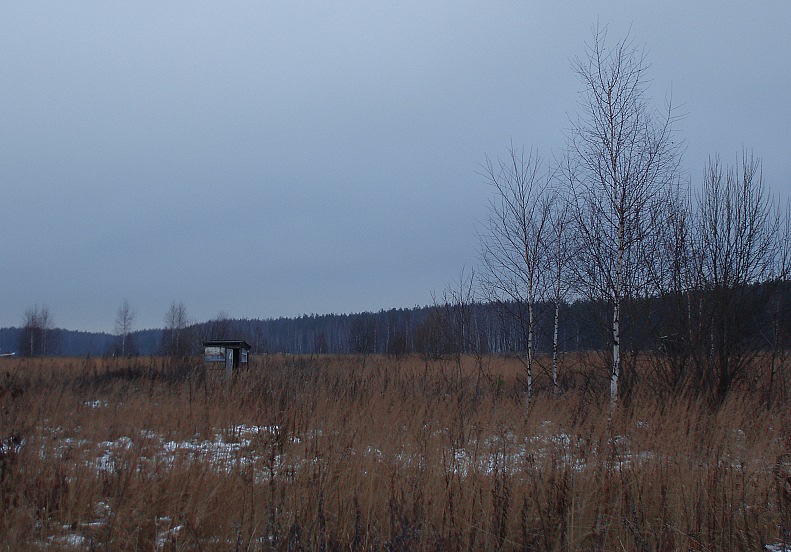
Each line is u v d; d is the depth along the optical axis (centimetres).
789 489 634
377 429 802
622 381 1273
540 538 509
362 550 462
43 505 538
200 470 615
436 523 506
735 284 1261
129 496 563
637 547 498
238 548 436
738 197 1317
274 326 10612
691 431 805
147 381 1420
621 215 1174
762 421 948
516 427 841
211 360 1683
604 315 1404
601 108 1226
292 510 522
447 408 1032
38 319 6109
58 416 927
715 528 551
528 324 1373
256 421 961
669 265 1359
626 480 622
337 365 1855
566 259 1464
